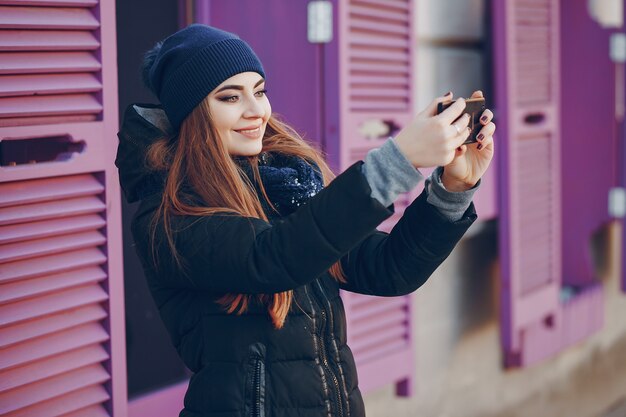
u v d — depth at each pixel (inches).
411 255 80.7
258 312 78.1
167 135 81.3
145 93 133.4
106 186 99.5
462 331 183.6
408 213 80.8
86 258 98.3
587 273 227.6
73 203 97.3
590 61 224.2
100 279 99.4
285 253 70.6
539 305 191.2
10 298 91.2
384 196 69.7
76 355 98.0
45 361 95.3
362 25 140.0
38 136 93.6
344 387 79.9
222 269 73.3
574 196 228.1
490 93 187.9
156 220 76.9
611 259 241.9
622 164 226.2
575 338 212.2
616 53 222.2
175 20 137.6
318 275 71.5
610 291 241.9
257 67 80.6
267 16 140.5
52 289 94.7
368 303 144.9
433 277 175.3
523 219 185.9
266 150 85.7
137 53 131.9
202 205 77.4
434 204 78.4
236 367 77.9
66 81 96.0
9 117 91.9
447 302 179.0
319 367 79.0
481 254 187.5
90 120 99.0
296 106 140.2
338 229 69.6
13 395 92.7
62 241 96.0
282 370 78.0
